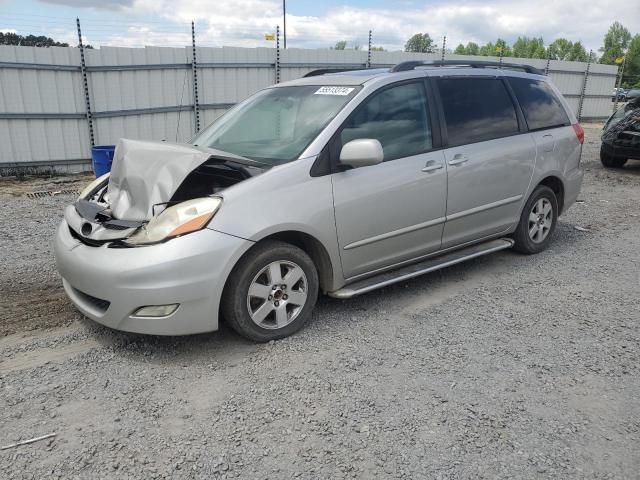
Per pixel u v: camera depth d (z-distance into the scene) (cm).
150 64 1234
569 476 255
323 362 356
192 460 264
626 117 1170
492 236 530
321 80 472
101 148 938
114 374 341
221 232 346
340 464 261
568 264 556
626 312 439
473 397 317
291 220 371
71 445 274
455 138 475
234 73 1363
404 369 347
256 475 254
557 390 326
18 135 1120
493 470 258
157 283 335
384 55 1669
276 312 382
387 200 422
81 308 374
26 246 620
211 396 317
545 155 552
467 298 466
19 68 1091
